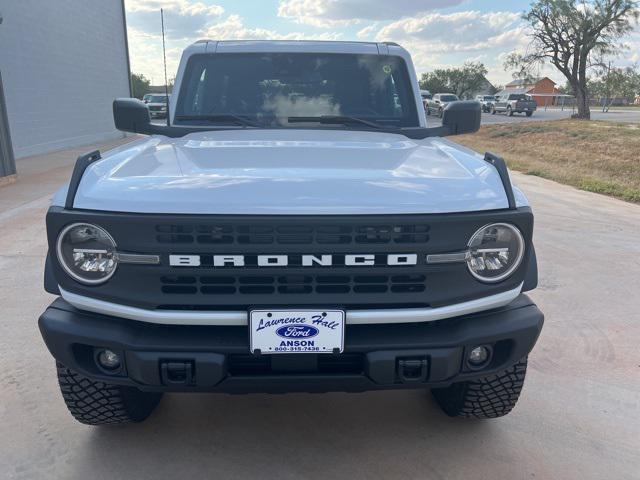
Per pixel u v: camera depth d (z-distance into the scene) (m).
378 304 2.19
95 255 2.14
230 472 2.62
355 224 2.07
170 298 2.14
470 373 2.33
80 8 17.84
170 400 3.22
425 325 2.29
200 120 3.55
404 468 2.67
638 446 2.85
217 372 2.17
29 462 2.65
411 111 3.74
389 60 3.83
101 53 19.83
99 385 2.57
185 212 2.06
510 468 2.67
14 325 4.10
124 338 2.18
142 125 3.51
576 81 30.80
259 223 2.04
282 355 2.19
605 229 7.51
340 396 3.28
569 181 12.01
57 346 2.24
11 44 13.73
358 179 2.21
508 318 2.34
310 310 2.13
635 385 3.44
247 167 2.35
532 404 3.21
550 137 21.38
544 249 6.45
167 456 2.73
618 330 4.24
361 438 2.89
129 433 2.89
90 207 2.11
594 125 24.45
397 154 2.68
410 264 2.13
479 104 3.65
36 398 3.17
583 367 3.65
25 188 9.63
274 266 2.09
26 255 5.79
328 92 3.69
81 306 2.21
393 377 2.23
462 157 2.67
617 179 12.48
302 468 2.66
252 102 3.64
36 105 15.05
